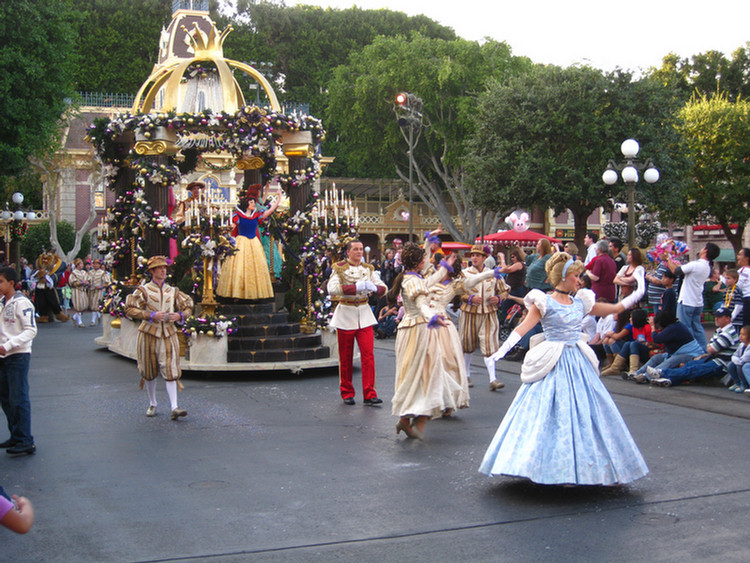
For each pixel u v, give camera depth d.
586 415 5.35
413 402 7.15
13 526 3.04
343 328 9.07
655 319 10.38
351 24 52.03
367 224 44.72
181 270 11.72
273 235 12.73
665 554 4.30
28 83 21.41
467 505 5.24
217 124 11.95
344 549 4.45
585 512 5.05
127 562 4.29
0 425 7.98
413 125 24.39
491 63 36.22
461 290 8.45
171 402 8.24
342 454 6.70
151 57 47.31
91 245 38.22
